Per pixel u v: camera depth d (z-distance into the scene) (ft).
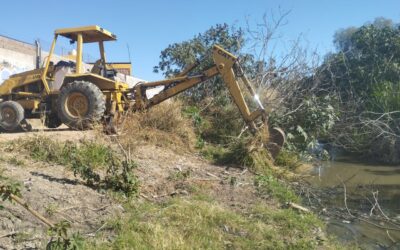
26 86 34.19
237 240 14.96
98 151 21.65
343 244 16.66
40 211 14.47
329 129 36.73
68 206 15.43
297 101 37.63
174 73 46.91
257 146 27.73
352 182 28.96
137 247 13.11
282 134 28.50
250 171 26.48
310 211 20.53
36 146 21.52
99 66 34.65
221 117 35.63
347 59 53.98
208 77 29.53
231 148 29.07
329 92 41.47
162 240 13.70
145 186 19.70
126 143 26.12
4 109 32.48
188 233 14.76
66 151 21.26
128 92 31.83
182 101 37.01
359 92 50.98
